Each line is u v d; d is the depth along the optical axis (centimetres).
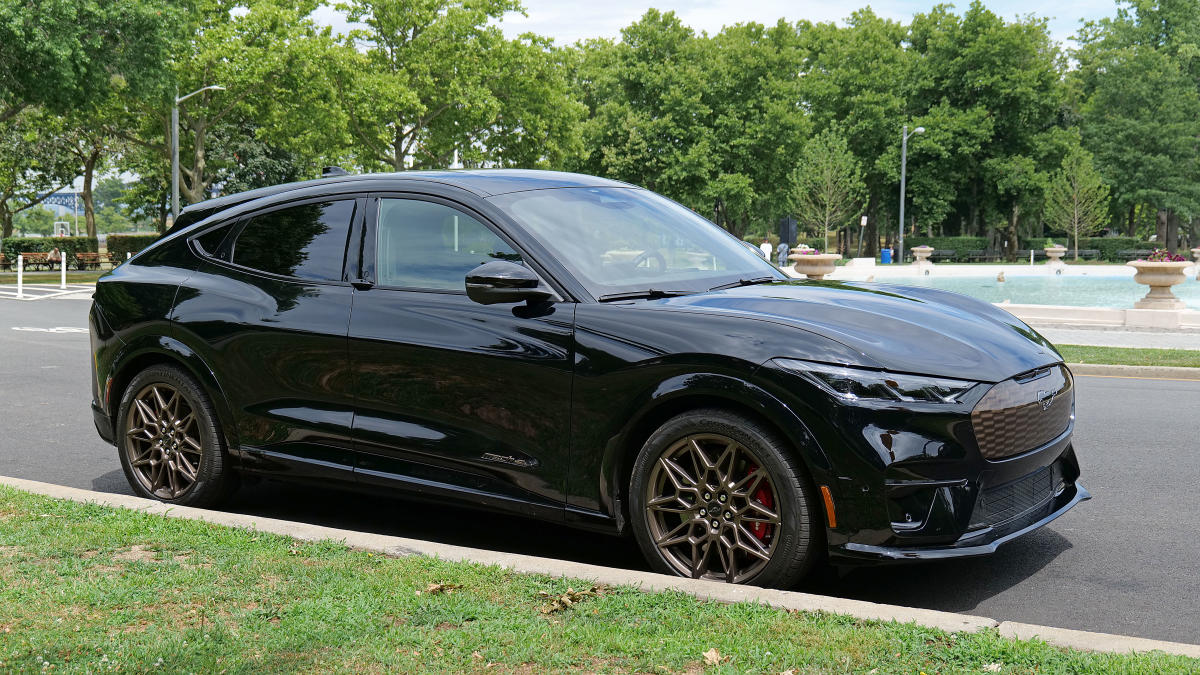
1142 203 6744
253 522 454
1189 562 443
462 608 339
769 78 6062
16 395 945
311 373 470
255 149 5475
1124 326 1662
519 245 432
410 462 447
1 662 297
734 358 371
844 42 6725
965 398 361
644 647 305
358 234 476
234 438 499
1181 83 6281
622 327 398
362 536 432
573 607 342
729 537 383
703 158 5828
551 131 4684
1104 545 470
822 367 362
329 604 344
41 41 2645
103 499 496
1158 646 304
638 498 397
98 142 4972
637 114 6047
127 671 291
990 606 388
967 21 6325
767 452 368
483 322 426
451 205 455
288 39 3634
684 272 455
